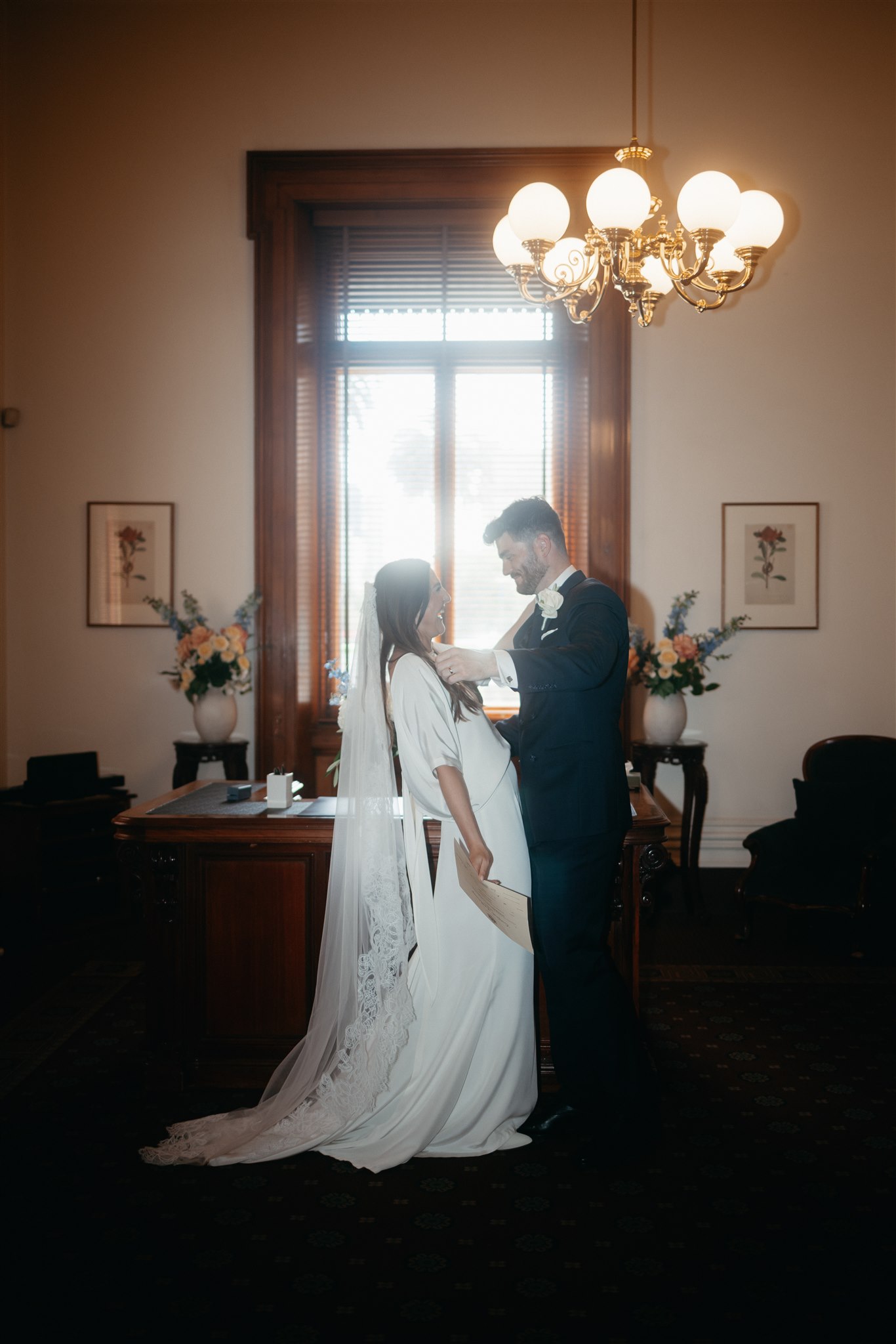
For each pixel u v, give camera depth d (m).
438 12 5.79
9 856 4.80
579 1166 2.68
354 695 2.84
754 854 4.82
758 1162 2.73
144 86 5.86
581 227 5.81
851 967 4.48
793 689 5.84
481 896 2.56
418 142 5.80
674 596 5.84
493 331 6.16
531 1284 2.18
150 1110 3.04
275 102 5.84
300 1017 3.13
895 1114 3.03
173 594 5.91
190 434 5.88
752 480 5.80
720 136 5.74
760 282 5.77
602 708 2.77
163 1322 2.05
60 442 5.90
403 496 6.19
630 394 5.77
